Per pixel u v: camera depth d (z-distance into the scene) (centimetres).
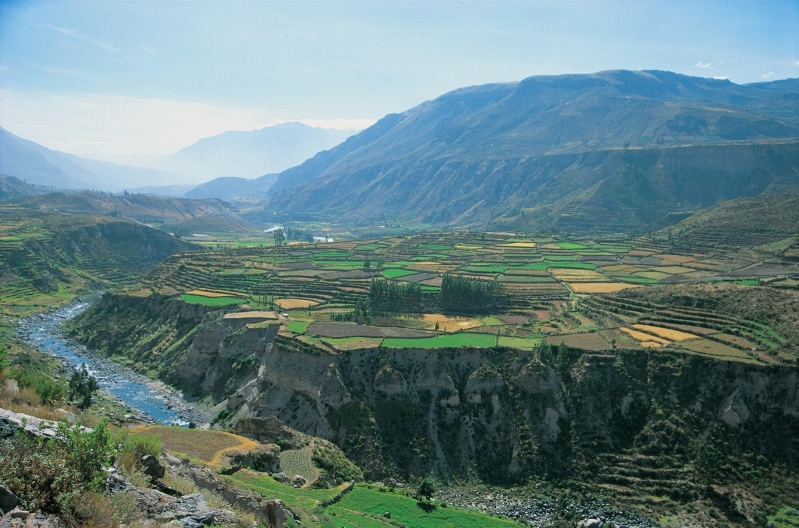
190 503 3512
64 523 2719
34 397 5212
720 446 10744
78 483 2984
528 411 11894
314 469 9650
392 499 8975
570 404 11969
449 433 11838
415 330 15238
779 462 10444
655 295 16788
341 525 6931
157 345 18938
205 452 8575
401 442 11588
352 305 19038
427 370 12738
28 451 3036
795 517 9600
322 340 13950
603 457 11025
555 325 16088
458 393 12438
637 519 9788
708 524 9594
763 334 13062
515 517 9819
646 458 10869
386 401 12219
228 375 15712
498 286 19388
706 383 11700
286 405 12988
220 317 18000
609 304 17088
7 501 2688
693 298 15912
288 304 19125
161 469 4206
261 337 16025
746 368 11512
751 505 9825
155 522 3061
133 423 10769
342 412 11962
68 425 3353
